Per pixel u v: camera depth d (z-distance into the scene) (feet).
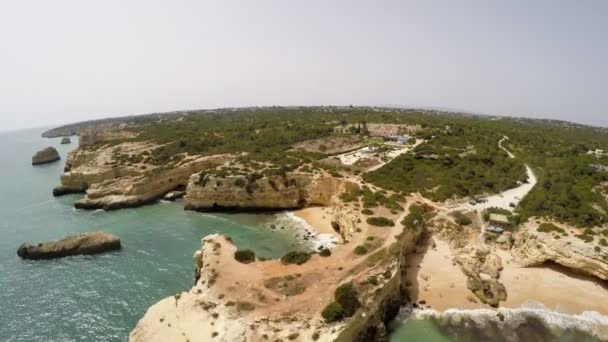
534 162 288.30
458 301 147.64
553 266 171.01
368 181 255.70
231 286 131.75
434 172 265.13
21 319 133.08
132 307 140.15
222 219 248.73
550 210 201.36
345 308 115.03
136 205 277.23
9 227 230.68
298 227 232.32
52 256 183.01
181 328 115.96
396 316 138.92
